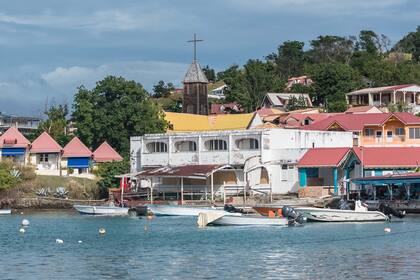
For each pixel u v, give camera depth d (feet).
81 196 572.10
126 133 654.12
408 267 231.91
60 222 414.21
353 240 305.32
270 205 409.28
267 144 520.42
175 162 558.15
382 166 475.31
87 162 631.15
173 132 635.25
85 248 285.43
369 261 245.45
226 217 368.89
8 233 347.97
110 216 457.68
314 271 226.17
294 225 368.68
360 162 479.82
